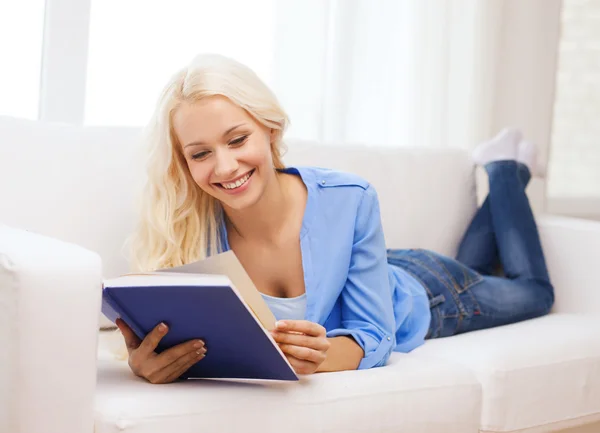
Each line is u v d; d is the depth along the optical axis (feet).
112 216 5.98
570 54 11.89
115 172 6.04
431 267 7.06
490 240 8.05
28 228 5.67
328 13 8.81
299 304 5.34
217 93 4.77
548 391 5.82
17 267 3.70
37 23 7.58
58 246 4.08
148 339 4.38
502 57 10.49
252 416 4.24
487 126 10.15
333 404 4.52
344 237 5.36
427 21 9.53
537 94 10.78
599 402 6.18
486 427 5.54
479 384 5.29
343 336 5.16
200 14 8.23
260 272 5.41
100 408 3.98
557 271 7.91
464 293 7.07
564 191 11.95
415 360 5.38
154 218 5.19
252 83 4.94
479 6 9.98
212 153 4.83
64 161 5.87
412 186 7.77
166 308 4.18
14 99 7.56
